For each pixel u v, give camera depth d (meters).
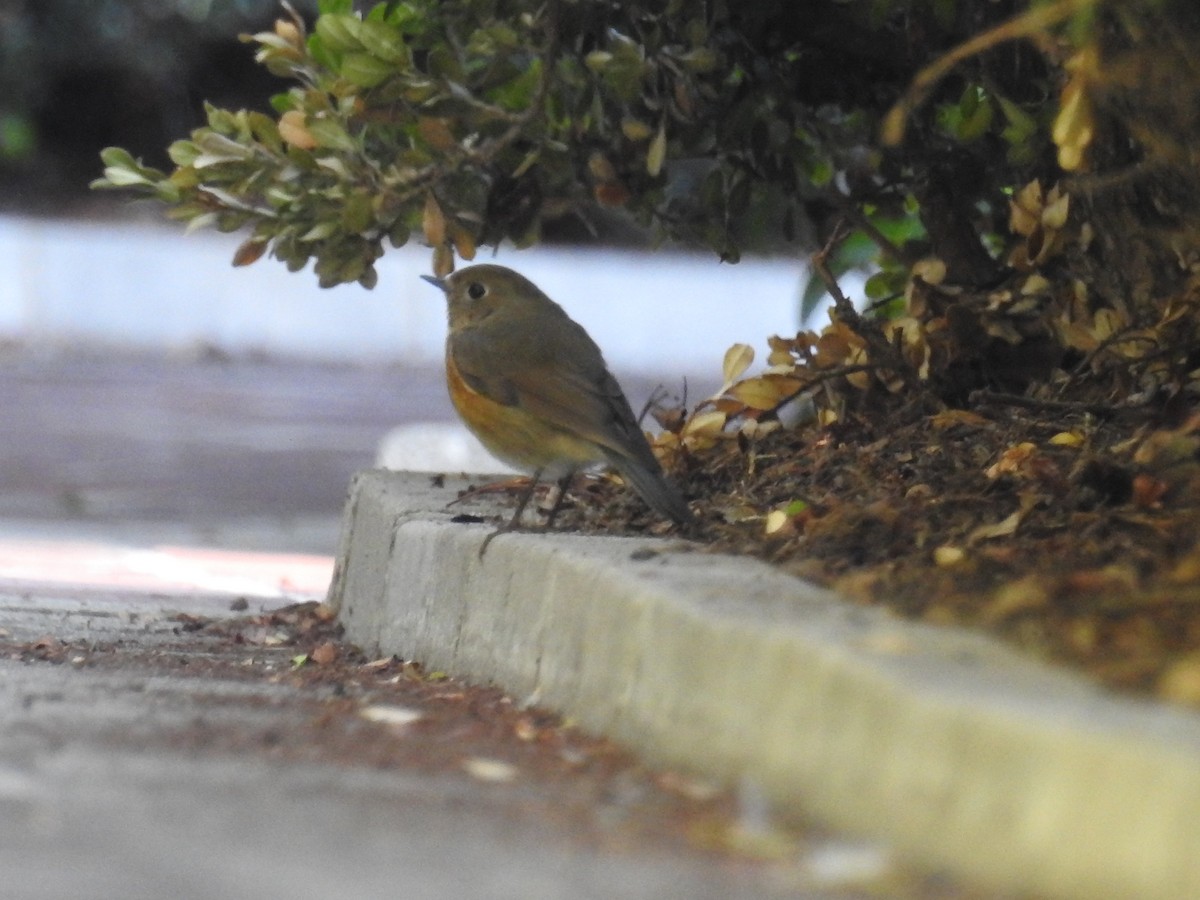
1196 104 9.94
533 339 11.92
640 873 6.19
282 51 12.84
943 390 13.00
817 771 6.80
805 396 13.62
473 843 6.50
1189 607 7.44
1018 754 5.93
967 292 13.28
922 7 12.77
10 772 7.32
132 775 7.36
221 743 8.16
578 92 13.18
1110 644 6.98
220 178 12.74
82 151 52.31
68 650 12.14
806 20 13.40
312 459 30.16
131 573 18.55
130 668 11.31
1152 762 5.61
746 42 13.40
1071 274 12.78
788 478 12.06
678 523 11.00
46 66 50.66
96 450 30.19
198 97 51.62
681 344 49.88
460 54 12.77
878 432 12.64
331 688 10.43
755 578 8.61
